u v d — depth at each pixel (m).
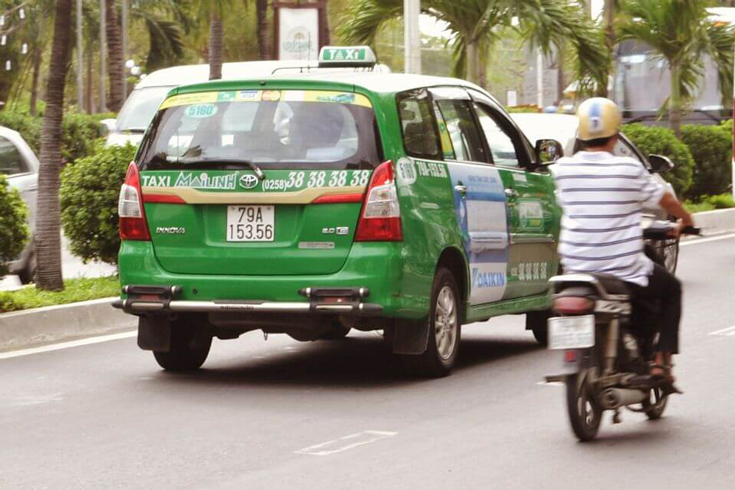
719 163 37.00
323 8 31.72
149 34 80.38
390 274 12.63
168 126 13.50
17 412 12.01
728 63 37.16
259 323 13.07
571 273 10.47
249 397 12.68
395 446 10.43
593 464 9.80
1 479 9.53
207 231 13.16
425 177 13.30
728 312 18.52
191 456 10.16
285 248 12.87
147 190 13.40
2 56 59.84
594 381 10.39
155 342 13.79
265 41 49.03
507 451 10.23
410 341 13.26
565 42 30.31
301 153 12.92
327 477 9.44
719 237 31.88
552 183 16.25
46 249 18.28
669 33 36.19
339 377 13.84
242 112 13.25
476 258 14.20
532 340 16.72
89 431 11.15
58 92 18.25
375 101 12.94
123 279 13.47
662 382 10.93
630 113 45.12
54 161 18.25
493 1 29.31
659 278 10.80
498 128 15.39
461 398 12.53
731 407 11.96
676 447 10.38
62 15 18.06
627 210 10.38
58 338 16.47
